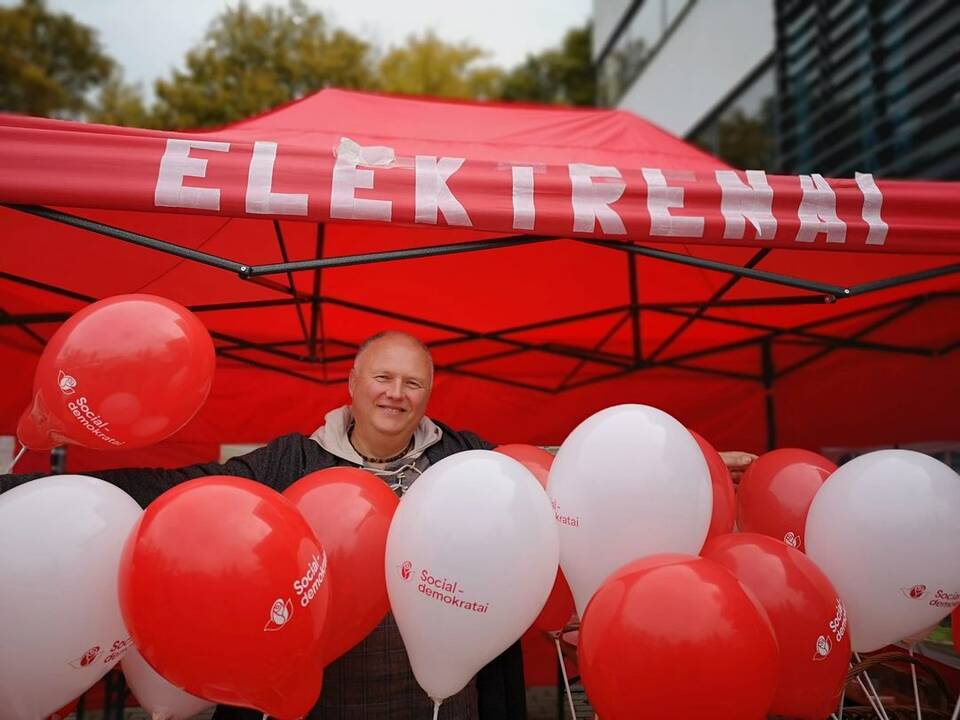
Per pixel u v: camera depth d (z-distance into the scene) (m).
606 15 12.21
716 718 1.19
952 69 4.68
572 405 4.41
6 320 3.05
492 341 4.35
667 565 1.31
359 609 1.52
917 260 2.84
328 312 3.76
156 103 11.77
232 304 3.04
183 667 1.23
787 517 1.98
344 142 1.70
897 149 5.16
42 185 1.57
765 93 7.55
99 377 1.43
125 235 1.63
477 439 2.18
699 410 4.44
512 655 1.88
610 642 1.26
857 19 5.65
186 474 1.82
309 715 1.76
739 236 1.81
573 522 1.56
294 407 4.19
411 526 1.40
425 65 14.85
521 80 15.66
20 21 11.57
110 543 1.33
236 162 1.65
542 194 1.75
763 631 1.26
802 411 4.28
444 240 2.97
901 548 1.57
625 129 3.36
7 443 3.16
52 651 1.25
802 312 3.76
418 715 1.79
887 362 3.95
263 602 1.21
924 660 2.38
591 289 3.55
